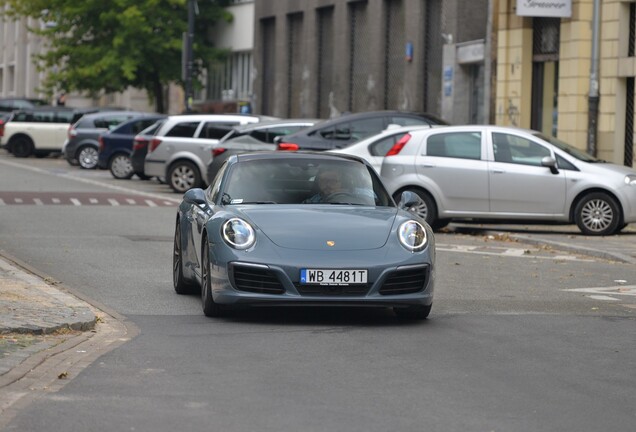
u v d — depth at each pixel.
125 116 59.75
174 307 17.11
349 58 63.62
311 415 10.39
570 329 15.55
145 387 11.50
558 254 26.08
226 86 80.56
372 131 36.81
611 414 10.68
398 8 59.16
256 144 39.34
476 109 52.53
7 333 14.23
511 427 10.09
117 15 75.31
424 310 15.98
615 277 22.06
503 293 19.39
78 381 11.73
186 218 18.00
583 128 43.66
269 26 74.00
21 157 69.44
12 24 122.88
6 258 22.42
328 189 17.08
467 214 29.98
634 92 41.81
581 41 43.44
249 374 12.22
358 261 15.23
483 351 13.78
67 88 79.12
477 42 50.72
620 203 29.67
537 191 29.73
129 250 24.59
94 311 16.38
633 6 41.84
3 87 126.31
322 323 15.77
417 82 56.47
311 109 67.75
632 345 14.41
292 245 15.38
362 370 12.52
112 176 53.28
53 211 34.19
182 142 43.75
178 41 76.19
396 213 16.50
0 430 9.70
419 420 10.27
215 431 9.77
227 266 15.41
